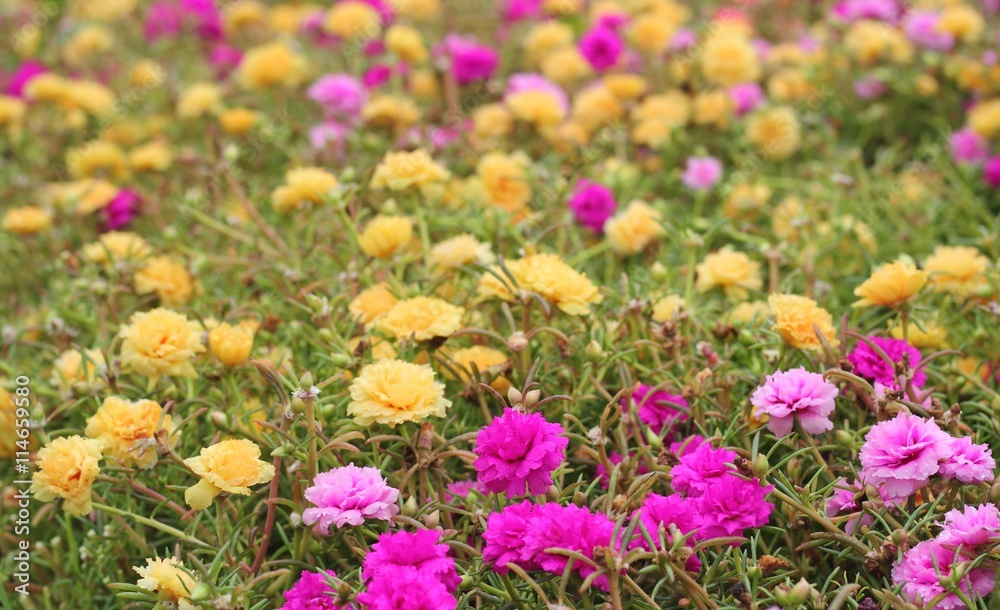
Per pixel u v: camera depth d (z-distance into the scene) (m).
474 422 1.22
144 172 1.61
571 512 1.07
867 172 1.56
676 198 1.55
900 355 1.17
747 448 1.17
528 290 1.19
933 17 1.68
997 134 1.51
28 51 2.20
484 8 2.21
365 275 1.30
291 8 2.26
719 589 1.11
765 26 2.10
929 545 1.08
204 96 1.71
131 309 1.33
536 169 1.42
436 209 1.40
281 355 1.25
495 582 1.12
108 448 1.15
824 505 1.12
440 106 1.70
